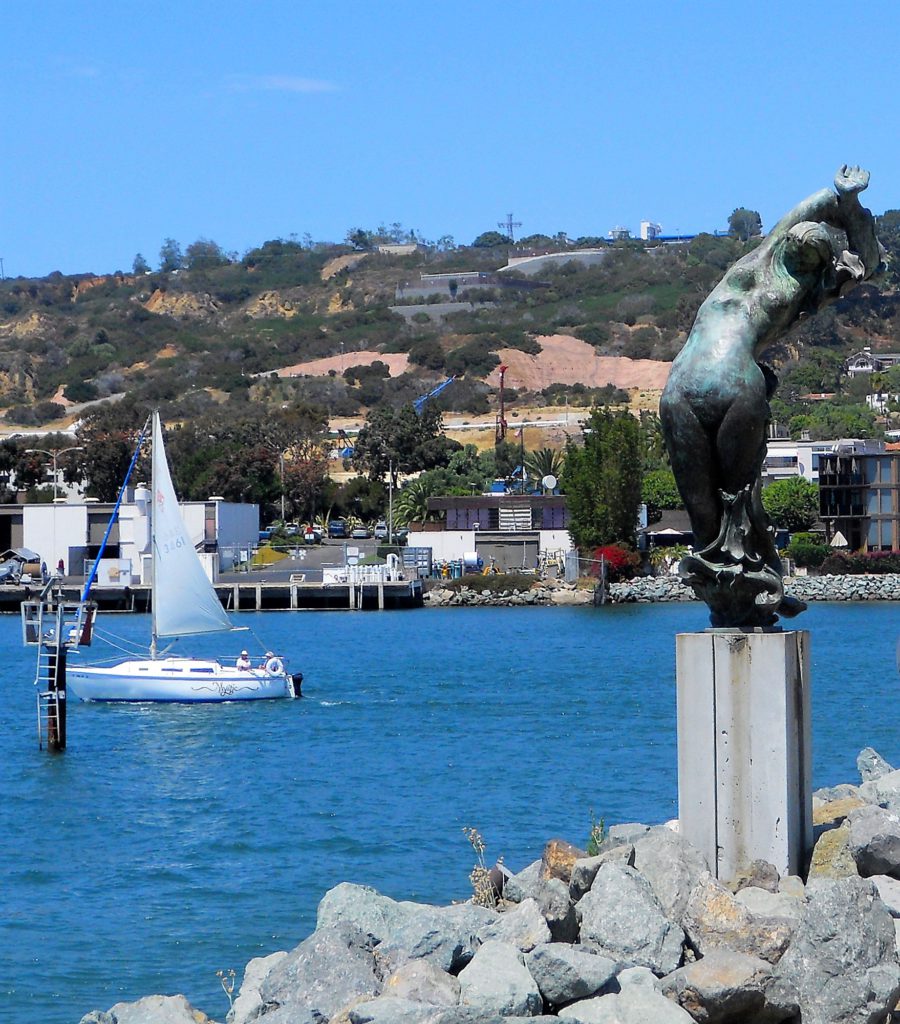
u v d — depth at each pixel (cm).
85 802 5203
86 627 6812
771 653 1967
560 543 16912
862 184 2025
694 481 2047
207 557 16100
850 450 17125
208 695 8094
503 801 4803
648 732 6500
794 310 2066
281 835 4422
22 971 3041
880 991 1675
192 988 2922
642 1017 1680
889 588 15525
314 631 13275
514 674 9344
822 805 2472
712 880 1898
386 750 6228
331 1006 1825
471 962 1836
